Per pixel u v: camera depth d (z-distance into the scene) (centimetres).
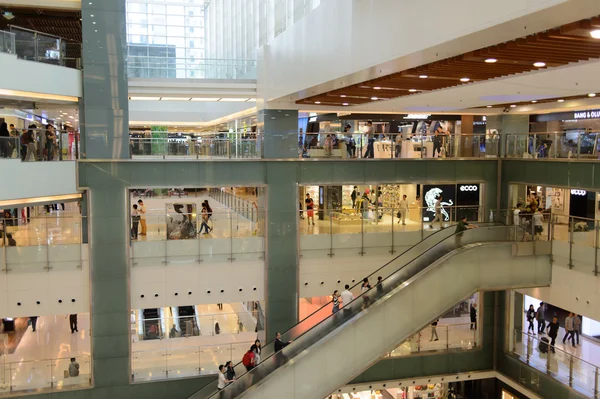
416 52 1197
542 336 2370
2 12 2344
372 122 3222
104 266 2098
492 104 2428
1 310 2005
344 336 1680
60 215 2070
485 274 1931
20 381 2055
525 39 1107
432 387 2691
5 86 1748
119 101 2106
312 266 2339
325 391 1661
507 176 2519
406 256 2095
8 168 1753
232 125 3975
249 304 2433
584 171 2062
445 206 2505
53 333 2392
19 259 2011
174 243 2184
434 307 1834
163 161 2152
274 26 2791
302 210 2328
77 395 2089
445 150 2497
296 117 2391
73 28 2625
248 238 2270
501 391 2533
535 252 1997
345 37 1545
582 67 1379
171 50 3456
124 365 2130
